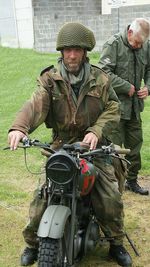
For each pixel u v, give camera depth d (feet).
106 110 15.88
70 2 78.79
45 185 14.92
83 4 79.61
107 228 16.44
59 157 13.11
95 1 80.53
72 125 15.75
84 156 14.11
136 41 21.44
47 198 14.98
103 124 15.35
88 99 15.57
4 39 79.00
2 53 71.26
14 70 59.88
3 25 78.33
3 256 17.70
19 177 26.63
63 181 13.20
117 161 16.98
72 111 15.58
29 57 66.74
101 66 21.74
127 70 22.00
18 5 75.61
